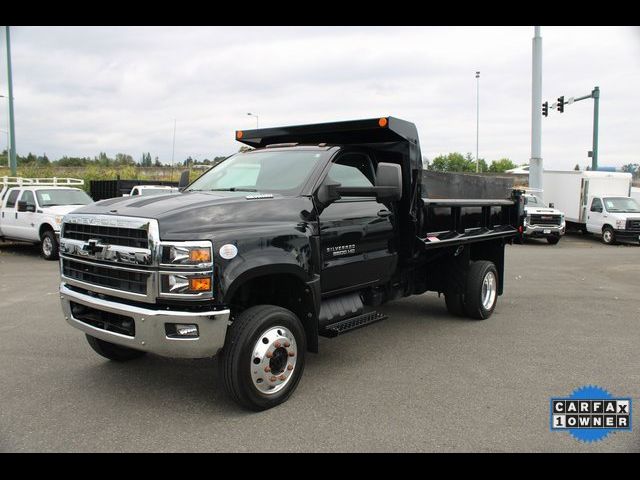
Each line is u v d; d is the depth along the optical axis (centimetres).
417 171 625
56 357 578
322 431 403
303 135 637
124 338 418
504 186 866
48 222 1409
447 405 454
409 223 630
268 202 471
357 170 584
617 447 380
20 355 584
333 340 662
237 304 477
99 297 441
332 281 523
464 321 769
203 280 397
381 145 627
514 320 776
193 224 413
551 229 2152
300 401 461
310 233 484
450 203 689
